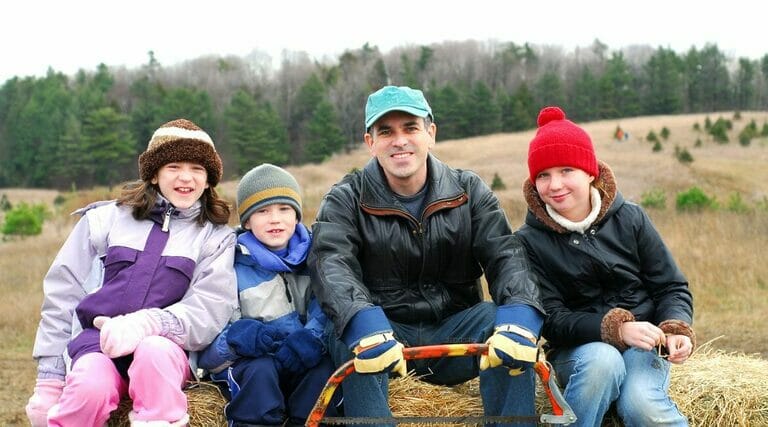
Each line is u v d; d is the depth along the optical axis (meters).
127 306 3.93
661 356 3.91
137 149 80.69
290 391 4.00
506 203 25.45
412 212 4.19
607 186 4.22
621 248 4.20
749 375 4.12
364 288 3.82
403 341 4.18
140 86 99.50
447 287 4.31
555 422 3.40
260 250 4.14
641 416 3.73
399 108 3.97
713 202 22.95
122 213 4.22
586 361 3.78
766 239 15.79
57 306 4.08
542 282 4.26
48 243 24.81
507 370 3.71
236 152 74.44
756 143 57.81
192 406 3.81
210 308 3.94
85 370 3.59
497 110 83.75
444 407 3.98
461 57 121.50
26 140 80.81
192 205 4.25
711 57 106.94
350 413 3.70
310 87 90.50
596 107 93.12
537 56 125.06
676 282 4.20
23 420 7.94
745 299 11.80
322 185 50.44
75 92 94.62
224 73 114.38
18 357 10.73
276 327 4.05
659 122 76.19
